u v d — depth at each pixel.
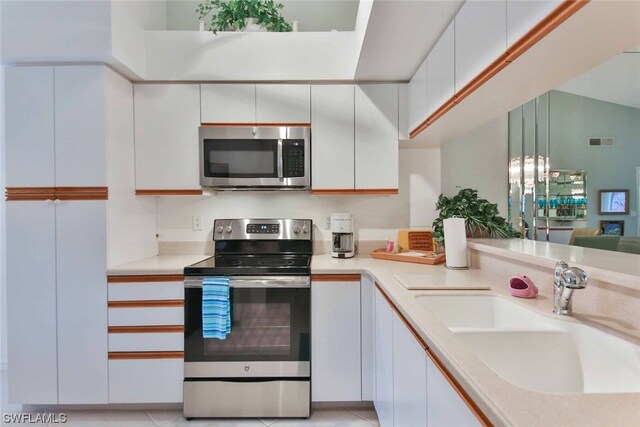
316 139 2.28
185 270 1.98
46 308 1.98
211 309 1.94
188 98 2.25
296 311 1.99
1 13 1.89
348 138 2.29
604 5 0.77
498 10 1.13
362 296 2.02
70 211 1.98
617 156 2.86
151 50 2.22
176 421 1.96
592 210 2.84
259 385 1.98
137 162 2.25
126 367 1.99
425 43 1.76
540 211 2.82
